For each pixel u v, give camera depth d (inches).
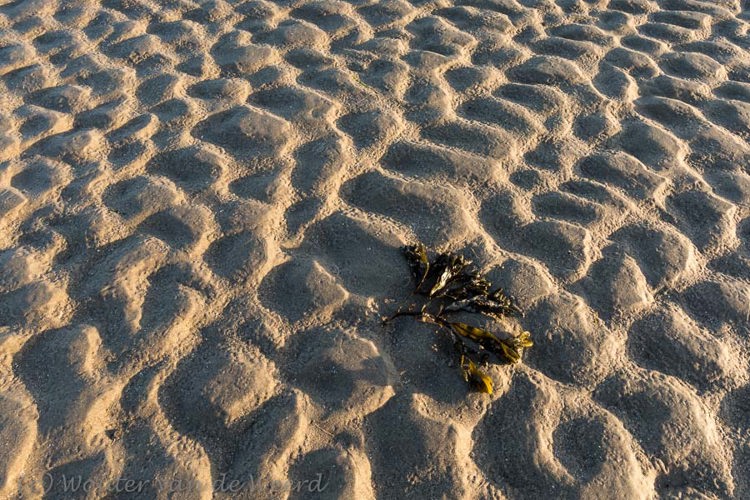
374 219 29.9
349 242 28.7
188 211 29.7
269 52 42.9
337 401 22.8
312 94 38.4
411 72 41.3
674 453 22.4
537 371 24.4
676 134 37.6
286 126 35.7
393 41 45.1
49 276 26.5
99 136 34.9
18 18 46.7
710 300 27.7
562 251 29.1
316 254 28.3
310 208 30.5
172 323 24.6
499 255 28.7
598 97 40.1
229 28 46.2
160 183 31.4
